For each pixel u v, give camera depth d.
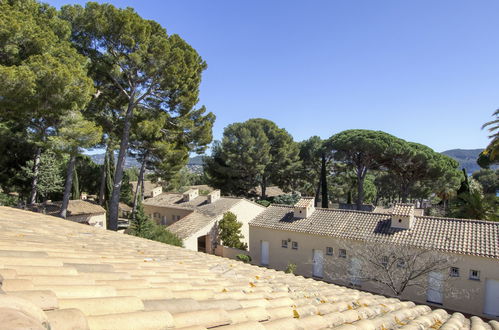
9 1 15.03
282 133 41.53
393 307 5.30
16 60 13.35
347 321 3.75
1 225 5.89
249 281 5.35
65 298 2.26
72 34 18.12
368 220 19.27
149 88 19.98
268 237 22.02
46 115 14.91
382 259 16.14
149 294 2.97
